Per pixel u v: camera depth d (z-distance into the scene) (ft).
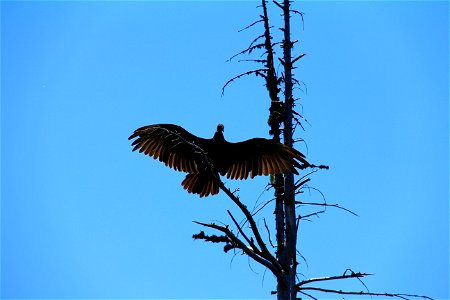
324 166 60.18
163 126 52.95
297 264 59.16
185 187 51.57
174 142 52.70
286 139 60.39
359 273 57.16
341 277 57.47
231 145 53.01
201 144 52.75
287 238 58.80
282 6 64.18
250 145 53.36
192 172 52.44
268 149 53.88
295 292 57.16
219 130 53.16
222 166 53.21
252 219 49.93
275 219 60.18
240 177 53.42
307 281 57.98
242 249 50.96
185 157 52.75
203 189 51.60
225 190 49.34
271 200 59.62
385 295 56.75
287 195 59.57
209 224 50.14
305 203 59.88
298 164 53.62
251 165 53.72
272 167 53.72
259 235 50.55
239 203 49.60
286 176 60.08
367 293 57.00
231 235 50.11
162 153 52.85
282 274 54.75
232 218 50.16
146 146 52.90
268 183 60.39
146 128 52.70
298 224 59.16
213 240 50.03
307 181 60.08
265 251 51.26
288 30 63.46
